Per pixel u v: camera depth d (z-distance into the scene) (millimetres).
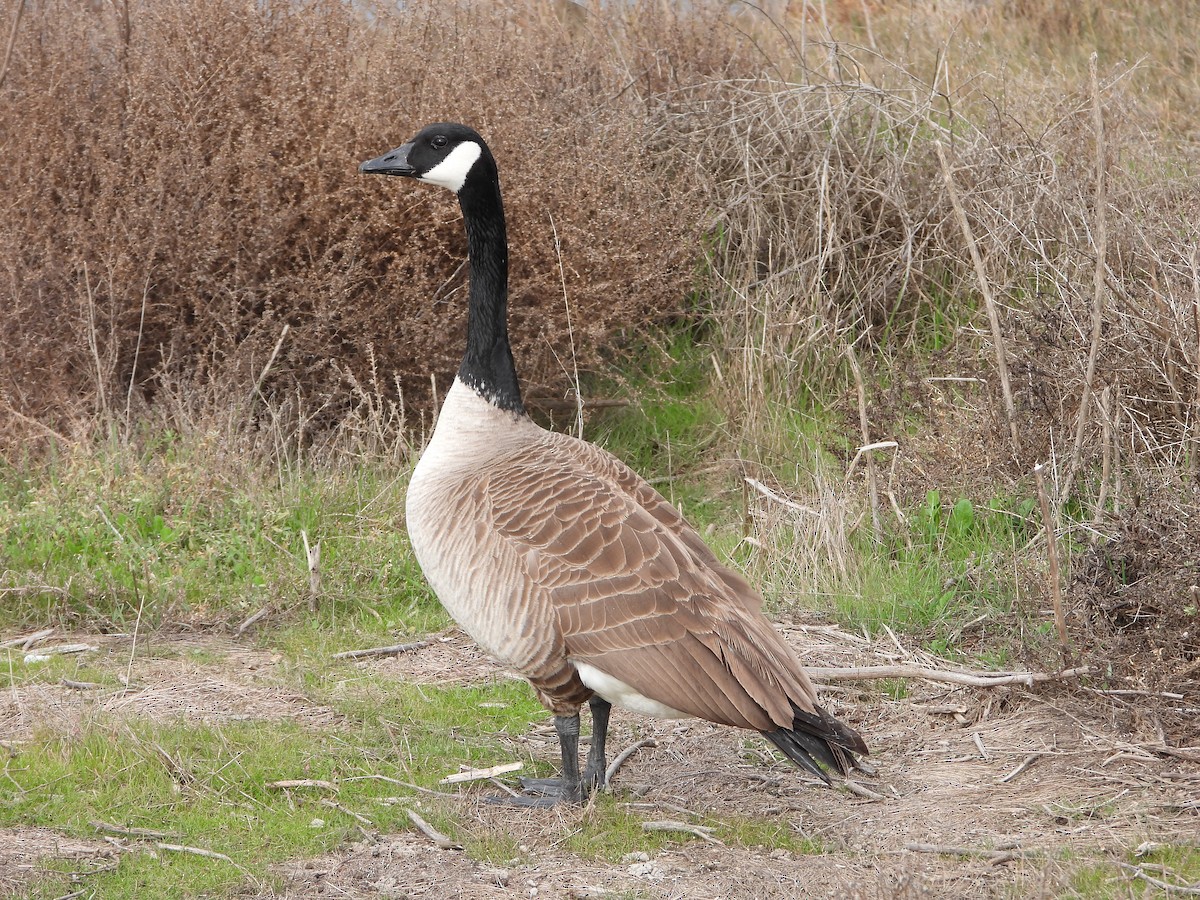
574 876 6320
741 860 6465
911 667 8047
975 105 14875
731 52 15180
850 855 6516
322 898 6121
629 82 14516
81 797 7016
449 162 7758
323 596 9836
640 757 7812
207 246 11297
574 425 13094
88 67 12000
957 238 13109
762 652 6402
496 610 6504
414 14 12883
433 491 7016
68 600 9609
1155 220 11430
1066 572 9039
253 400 11641
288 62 11609
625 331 13047
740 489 11992
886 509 10812
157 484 10609
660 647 6281
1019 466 10227
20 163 11172
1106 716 7883
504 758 7711
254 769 7355
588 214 12125
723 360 13453
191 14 11562
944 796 7125
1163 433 10008
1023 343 10945
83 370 11547
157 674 8688
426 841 6707
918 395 11406
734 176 13891
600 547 6402
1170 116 15422
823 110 13617
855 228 13492
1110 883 6043
